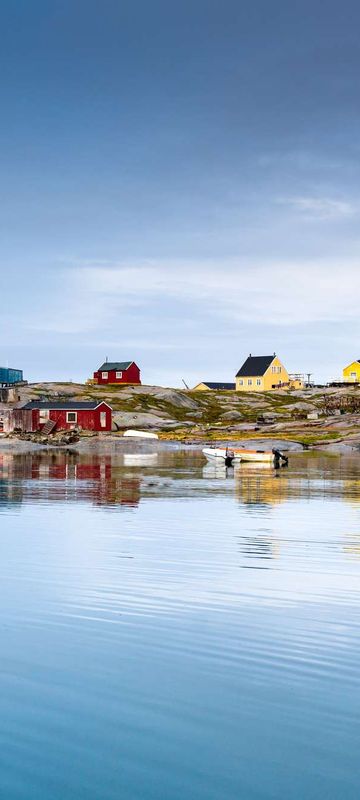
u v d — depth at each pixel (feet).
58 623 51.57
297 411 485.15
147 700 39.22
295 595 59.31
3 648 46.50
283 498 132.67
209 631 49.96
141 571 67.67
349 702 39.17
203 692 40.24
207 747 34.58
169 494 139.23
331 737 35.58
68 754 33.81
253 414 488.44
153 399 513.45
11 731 35.78
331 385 604.08
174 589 60.95
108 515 107.24
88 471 198.70
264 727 36.45
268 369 610.24
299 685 41.24
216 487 154.61
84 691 40.19
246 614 53.93
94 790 31.17
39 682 41.29
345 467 218.18
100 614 53.72
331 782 32.01
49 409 391.65
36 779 31.99
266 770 32.78
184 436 361.71
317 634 49.42
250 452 236.43
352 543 83.46
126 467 214.90
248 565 70.59
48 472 194.08
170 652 46.03
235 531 92.38
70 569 68.33
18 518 103.71
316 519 104.12
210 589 60.95
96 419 392.88
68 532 90.63
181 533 90.43
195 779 32.09
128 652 46.06
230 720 37.11
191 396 547.90
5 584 62.34
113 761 33.30
